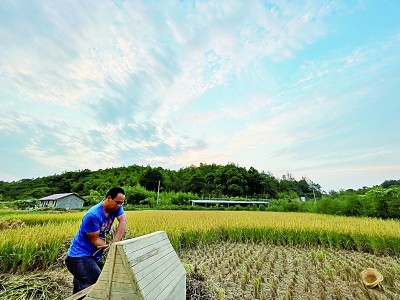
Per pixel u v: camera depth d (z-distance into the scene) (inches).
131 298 79.8
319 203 1282.0
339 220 653.3
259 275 268.4
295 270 291.0
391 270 280.1
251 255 377.7
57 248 282.8
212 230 496.4
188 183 3245.6
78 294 100.1
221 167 3860.7
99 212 136.4
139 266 88.3
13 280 160.4
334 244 456.4
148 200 2234.3
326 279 259.9
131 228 418.6
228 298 206.8
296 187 3880.4
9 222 526.3
